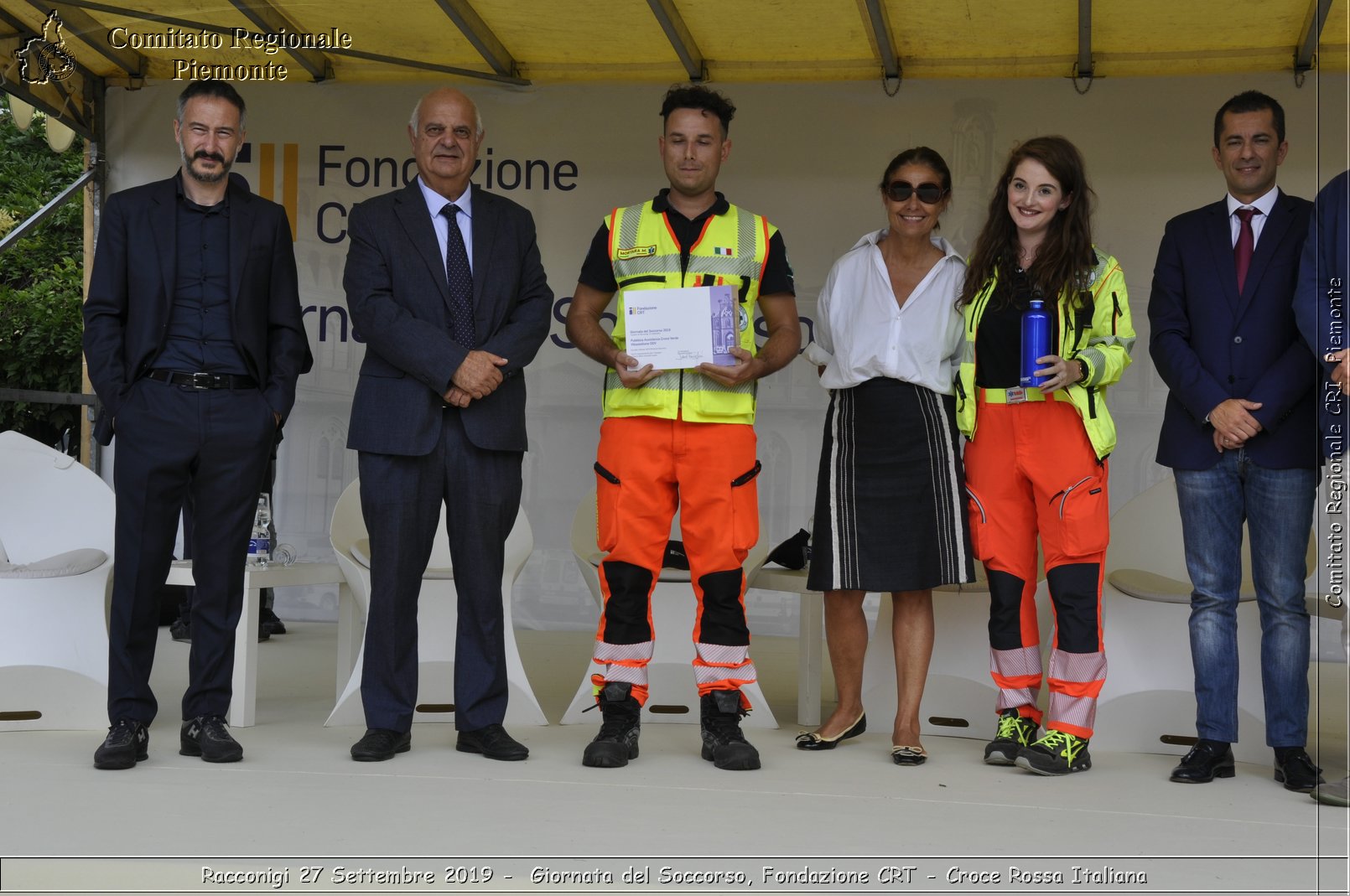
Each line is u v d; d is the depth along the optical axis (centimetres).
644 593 364
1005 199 364
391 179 712
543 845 265
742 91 692
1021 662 367
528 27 643
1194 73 654
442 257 367
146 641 354
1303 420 343
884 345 370
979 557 371
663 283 362
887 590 365
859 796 320
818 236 688
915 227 368
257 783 322
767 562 467
